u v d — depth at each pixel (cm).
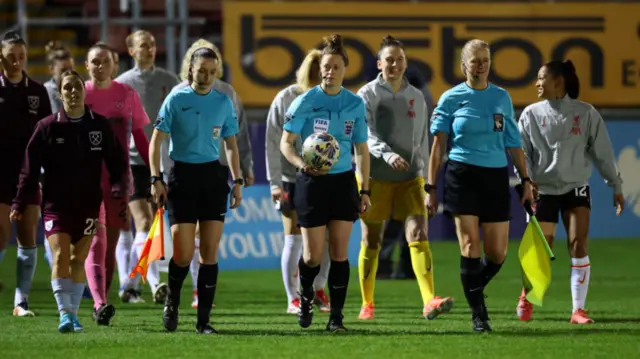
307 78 3297
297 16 6231
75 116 2755
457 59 6322
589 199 3102
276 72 6234
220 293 4059
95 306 2991
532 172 3100
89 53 3253
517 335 2736
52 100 3762
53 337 2692
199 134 2648
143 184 3528
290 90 3325
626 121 6084
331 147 2612
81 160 2752
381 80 3105
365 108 2881
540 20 6359
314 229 2672
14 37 3155
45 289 4184
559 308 3500
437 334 2759
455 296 3928
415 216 3061
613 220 6122
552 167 3062
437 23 6306
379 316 3259
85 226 2792
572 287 3095
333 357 2355
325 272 3422
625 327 2941
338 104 2667
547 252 2852
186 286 4309
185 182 2655
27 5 6806
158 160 2688
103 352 2439
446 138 2798
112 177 2833
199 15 6644
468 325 2984
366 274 3178
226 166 3119
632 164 6094
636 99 6431
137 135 3303
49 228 2780
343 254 2712
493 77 6353
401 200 3100
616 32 6400
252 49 6216
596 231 6112
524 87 6359
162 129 2664
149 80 3597
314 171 2625
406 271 4641
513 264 5191
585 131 3070
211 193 2670
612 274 4750
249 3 6209
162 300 3522
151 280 3541
